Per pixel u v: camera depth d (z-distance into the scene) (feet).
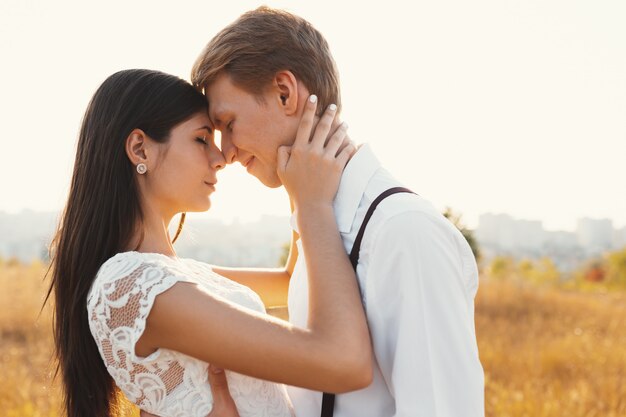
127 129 6.17
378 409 5.97
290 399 6.79
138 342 5.61
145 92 6.23
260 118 6.34
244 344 5.32
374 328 5.79
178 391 5.72
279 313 14.67
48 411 14.47
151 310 5.45
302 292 6.50
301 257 6.66
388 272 5.69
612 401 15.43
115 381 5.97
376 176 6.26
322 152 6.18
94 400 6.40
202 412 5.80
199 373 5.81
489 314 31.45
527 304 33.53
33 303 29.76
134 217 6.23
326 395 6.10
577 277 74.18
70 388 6.43
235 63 6.30
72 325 6.24
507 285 36.81
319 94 6.39
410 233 5.64
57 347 6.58
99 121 6.26
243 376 6.18
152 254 5.88
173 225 7.74
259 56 6.26
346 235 6.13
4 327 25.50
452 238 5.80
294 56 6.28
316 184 6.10
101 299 5.64
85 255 6.16
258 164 6.59
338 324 5.41
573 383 17.53
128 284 5.56
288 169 6.18
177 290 5.47
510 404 15.25
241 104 6.36
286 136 6.38
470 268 5.95
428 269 5.58
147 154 6.21
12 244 133.08
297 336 5.36
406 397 5.50
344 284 5.63
